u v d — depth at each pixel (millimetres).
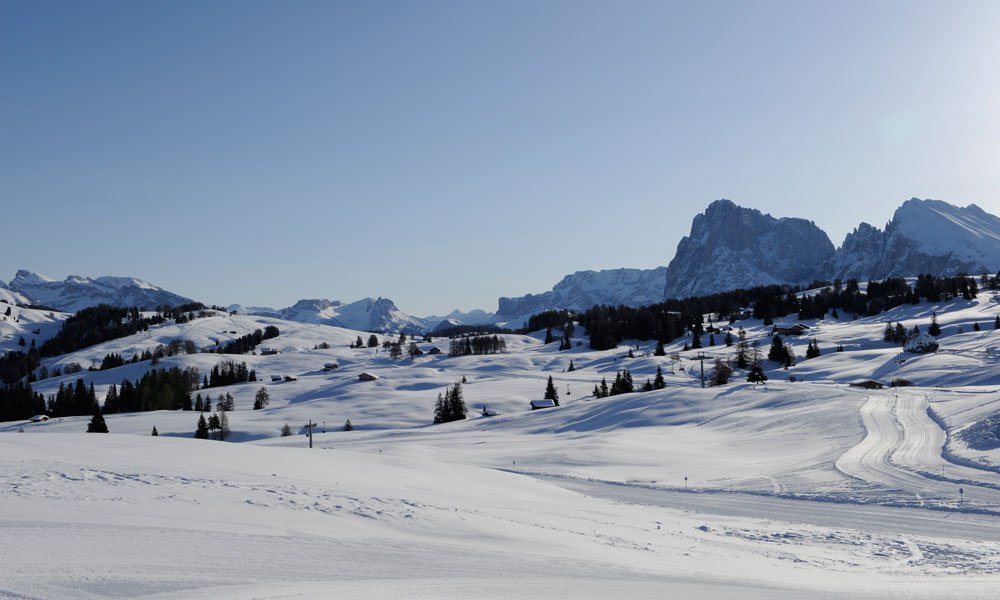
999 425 50094
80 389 160625
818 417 70312
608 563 17531
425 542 17594
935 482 39938
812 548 24938
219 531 15969
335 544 15961
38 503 17422
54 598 9969
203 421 114750
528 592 12500
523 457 62781
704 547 23516
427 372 196000
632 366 180750
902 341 168250
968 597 15234
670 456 59781
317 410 142250
